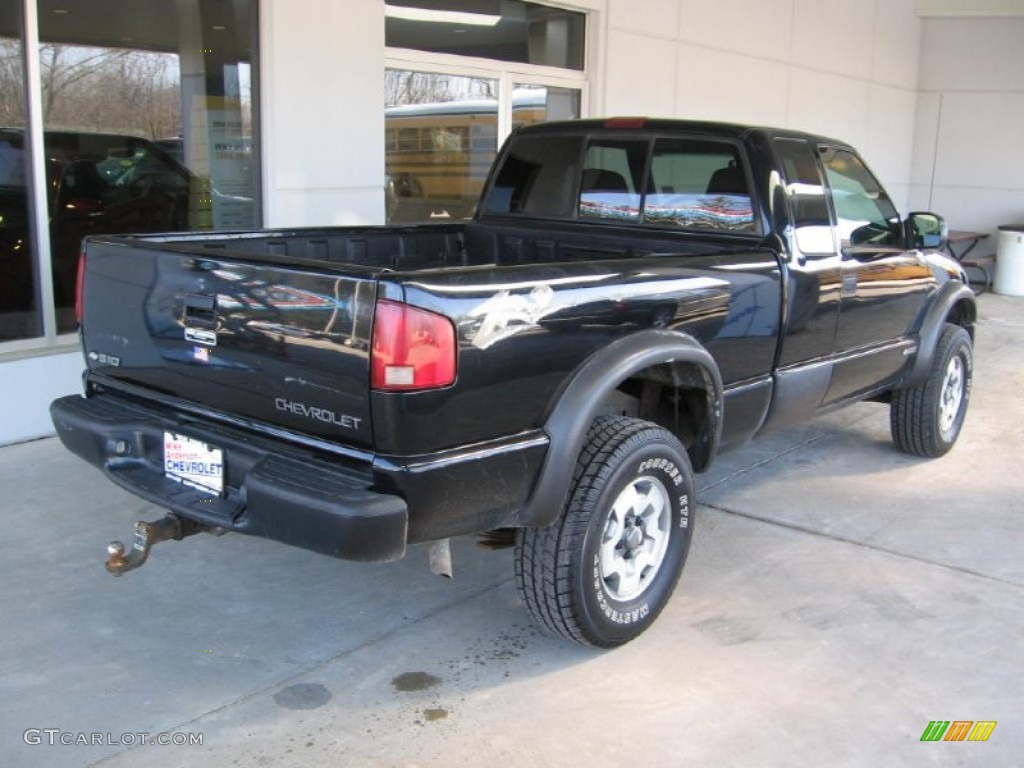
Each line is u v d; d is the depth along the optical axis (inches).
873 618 152.0
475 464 116.2
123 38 236.7
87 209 236.2
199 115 253.8
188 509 121.9
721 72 421.7
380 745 117.4
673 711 125.9
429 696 128.3
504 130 334.0
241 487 121.0
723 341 152.6
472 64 317.1
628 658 139.0
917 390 222.5
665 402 158.2
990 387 311.7
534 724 122.5
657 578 144.3
